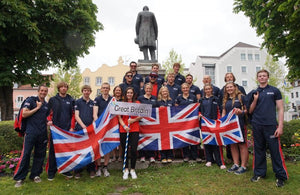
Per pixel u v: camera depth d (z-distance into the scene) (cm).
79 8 1366
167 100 596
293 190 373
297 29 823
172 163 559
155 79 650
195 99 611
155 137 557
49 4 1221
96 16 1570
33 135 434
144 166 540
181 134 566
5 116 1231
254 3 1002
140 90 638
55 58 1454
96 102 514
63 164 443
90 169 474
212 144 527
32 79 1252
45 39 1287
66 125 474
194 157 575
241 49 4159
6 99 1254
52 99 472
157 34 950
